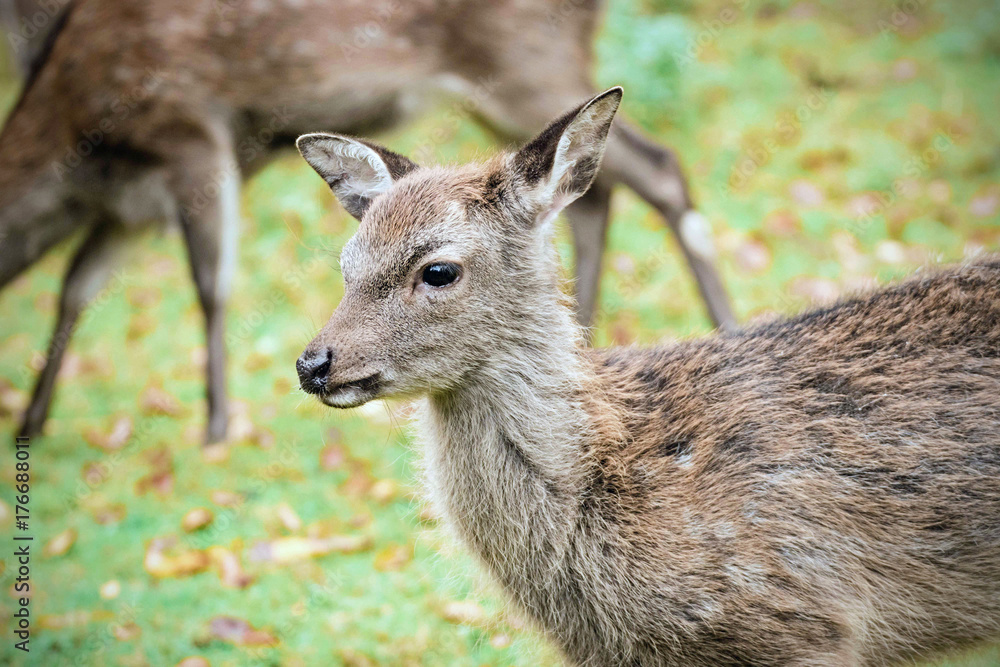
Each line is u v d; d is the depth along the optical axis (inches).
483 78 467.8
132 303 560.1
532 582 261.1
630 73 628.4
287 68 457.7
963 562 243.9
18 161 450.0
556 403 255.8
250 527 394.0
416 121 495.2
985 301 258.7
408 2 457.7
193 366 508.4
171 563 374.0
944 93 633.0
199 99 450.3
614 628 253.0
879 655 255.0
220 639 335.9
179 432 459.8
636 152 446.3
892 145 588.1
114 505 414.0
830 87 656.4
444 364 250.7
